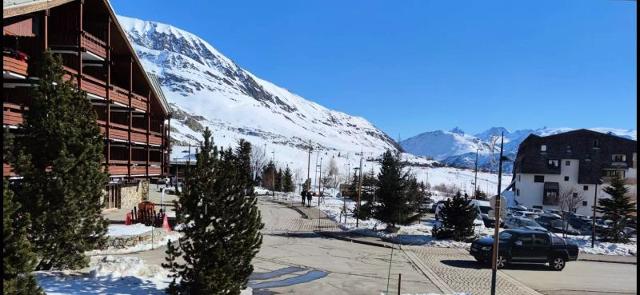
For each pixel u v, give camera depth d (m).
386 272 19.11
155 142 39.50
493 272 13.40
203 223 10.83
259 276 17.17
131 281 12.95
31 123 13.00
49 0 23.11
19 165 12.42
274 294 14.55
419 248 26.47
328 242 27.19
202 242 10.80
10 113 19.97
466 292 16.25
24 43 23.20
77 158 13.20
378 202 33.56
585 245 29.94
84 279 12.50
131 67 34.41
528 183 71.00
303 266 19.55
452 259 23.39
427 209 51.47
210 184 10.84
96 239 13.90
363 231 31.50
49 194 12.62
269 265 19.42
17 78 21.92
